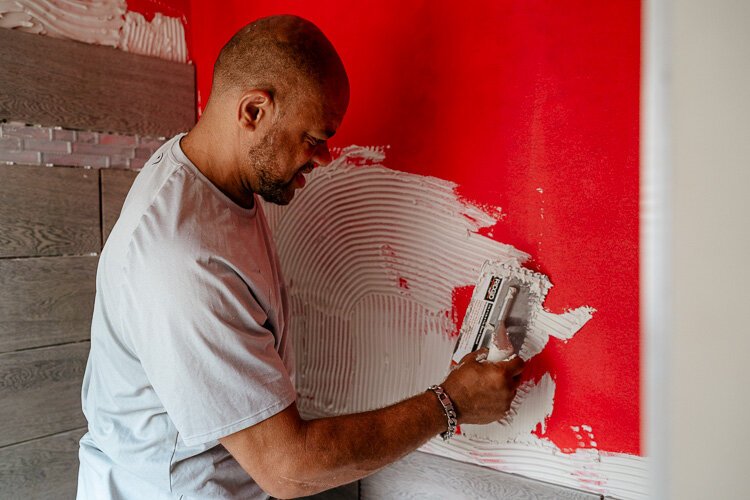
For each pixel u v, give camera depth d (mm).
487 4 1131
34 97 1393
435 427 932
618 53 987
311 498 1503
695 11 299
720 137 294
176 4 1666
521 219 1122
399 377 1320
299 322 1491
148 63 1605
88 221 1508
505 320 1136
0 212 1354
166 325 775
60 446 1485
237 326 811
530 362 1119
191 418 780
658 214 312
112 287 851
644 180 319
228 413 783
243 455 815
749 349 289
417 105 1246
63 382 1483
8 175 1361
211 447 953
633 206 991
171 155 927
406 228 1284
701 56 298
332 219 1405
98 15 1499
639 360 1005
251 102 873
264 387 807
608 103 1004
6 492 1402
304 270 1470
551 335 1096
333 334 1429
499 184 1145
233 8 1591
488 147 1152
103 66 1514
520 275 1117
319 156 973
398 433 887
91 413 1021
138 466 933
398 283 1308
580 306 1062
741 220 289
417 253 1271
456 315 1222
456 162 1199
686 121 302
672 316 309
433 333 1259
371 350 1364
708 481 305
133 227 832
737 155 289
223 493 966
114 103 1540
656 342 314
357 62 1338
